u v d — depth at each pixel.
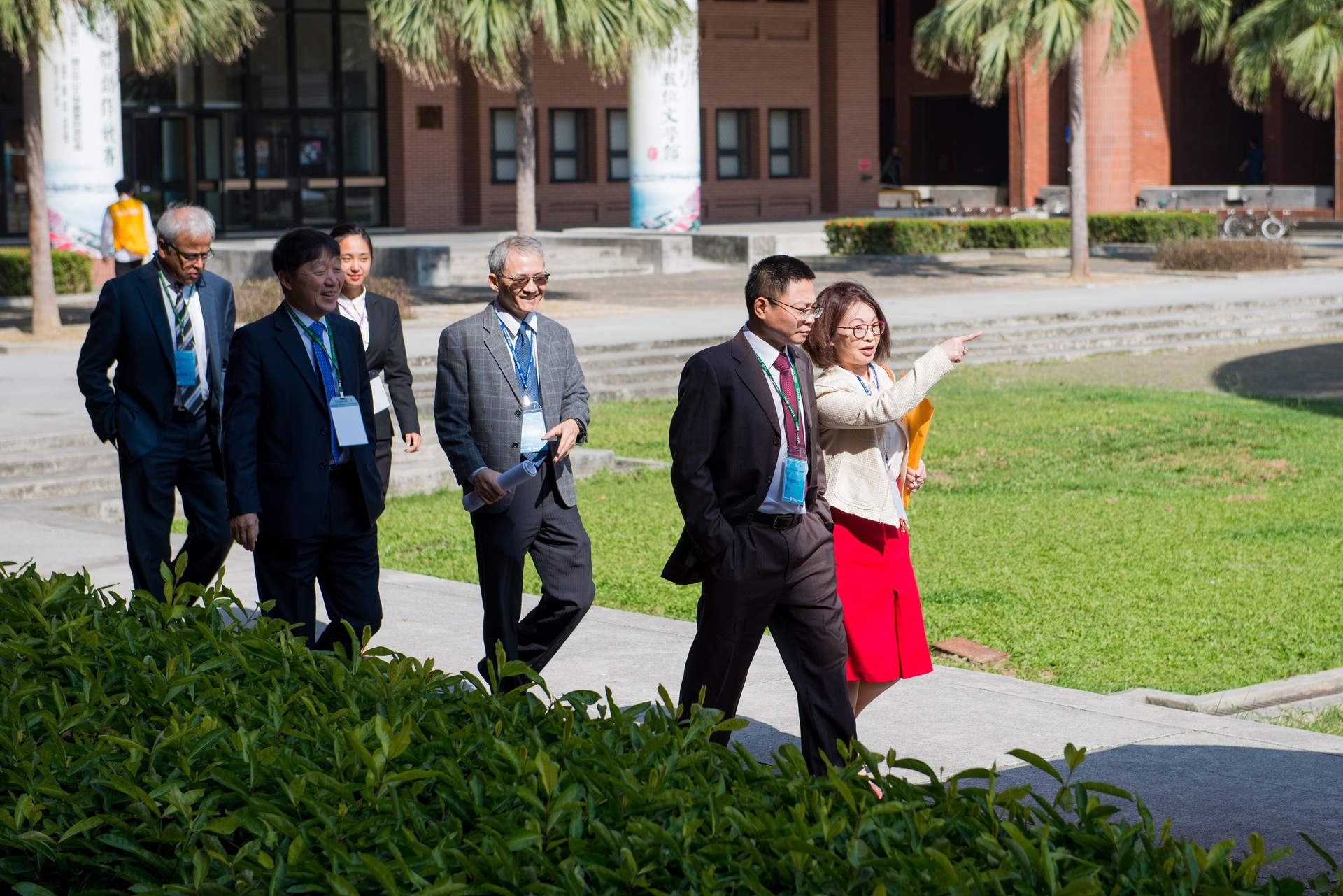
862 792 3.41
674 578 5.27
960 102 63.53
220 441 7.10
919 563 10.24
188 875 3.30
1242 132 56.88
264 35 43.66
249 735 3.79
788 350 5.14
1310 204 47.75
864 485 5.33
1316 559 10.16
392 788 3.39
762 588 5.02
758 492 5.01
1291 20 33.06
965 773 3.49
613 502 12.60
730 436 4.99
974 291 28.77
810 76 51.38
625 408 18.22
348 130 45.31
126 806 3.62
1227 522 11.48
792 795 3.46
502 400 6.10
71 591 5.57
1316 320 25.67
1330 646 8.05
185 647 4.56
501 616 6.18
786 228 43.34
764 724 6.34
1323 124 52.84
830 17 51.31
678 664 7.26
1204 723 6.30
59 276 28.11
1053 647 8.09
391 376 7.99
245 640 4.78
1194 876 2.98
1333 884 4.11
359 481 6.13
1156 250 33.50
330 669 4.55
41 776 3.70
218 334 7.07
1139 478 13.46
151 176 42.53
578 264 33.75
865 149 52.31
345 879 3.02
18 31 19.84
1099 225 40.03
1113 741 6.04
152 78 42.09
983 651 7.95
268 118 44.03
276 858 3.21
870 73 52.06
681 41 37.06
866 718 6.40
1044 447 14.97
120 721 4.10
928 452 14.84
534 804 3.29
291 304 6.06
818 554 5.12
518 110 26.50
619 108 48.09
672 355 20.34
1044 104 53.12
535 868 3.09
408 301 24.20
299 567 6.07
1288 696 7.15
